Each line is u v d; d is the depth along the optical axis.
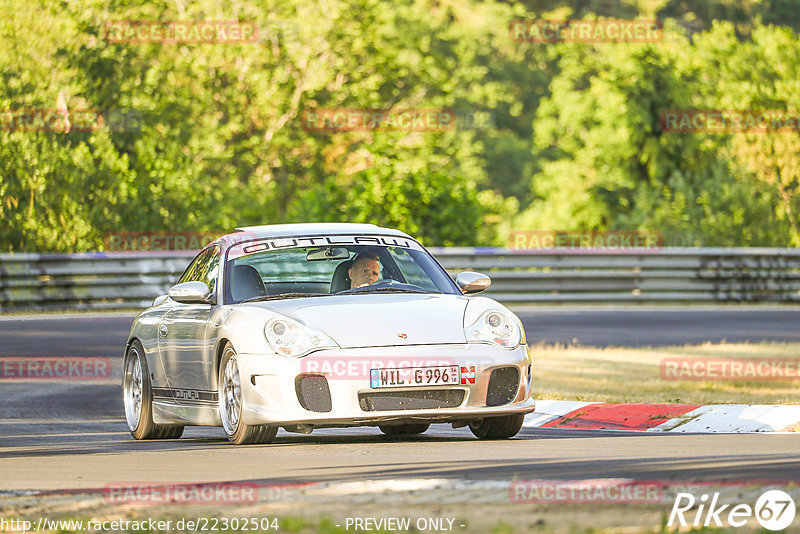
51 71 101.75
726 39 142.25
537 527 14.27
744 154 123.44
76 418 34.16
